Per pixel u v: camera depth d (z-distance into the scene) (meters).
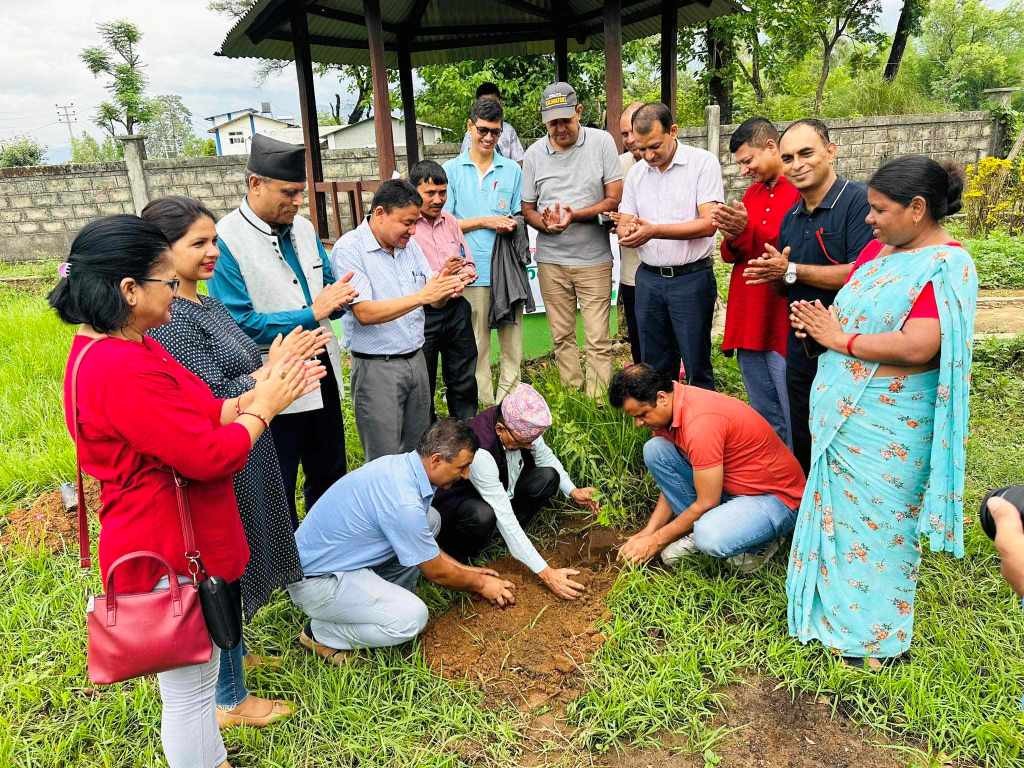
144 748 2.67
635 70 23.86
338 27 7.38
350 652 3.06
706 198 4.21
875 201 2.49
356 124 23.66
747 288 3.98
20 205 11.91
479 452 3.31
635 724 2.65
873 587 2.78
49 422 5.43
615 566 3.54
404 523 2.87
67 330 7.44
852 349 2.63
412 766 2.53
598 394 4.91
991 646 2.91
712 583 3.31
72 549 3.99
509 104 14.76
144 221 1.89
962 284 2.41
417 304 3.48
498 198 4.88
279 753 2.59
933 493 2.54
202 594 2.02
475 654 3.06
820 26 18.97
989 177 11.57
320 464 3.66
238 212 3.16
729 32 17.20
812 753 2.54
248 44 7.16
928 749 2.52
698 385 4.59
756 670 2.90
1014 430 4.81
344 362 6.59
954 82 31.22
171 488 2.00
